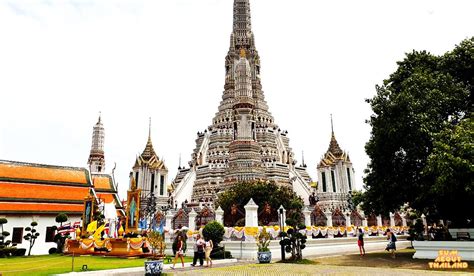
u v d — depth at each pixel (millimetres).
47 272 21828
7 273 21438
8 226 46500
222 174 93188
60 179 56281
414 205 29797
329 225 47469
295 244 28047
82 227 43656
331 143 93125
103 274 20250
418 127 26766
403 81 30969
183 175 113062
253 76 119000
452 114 29109
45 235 49344
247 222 32750
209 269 23016
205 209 56156
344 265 24703
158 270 19391
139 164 95812
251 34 126375
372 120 31234
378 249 42812
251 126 85938
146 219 58469
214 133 106750
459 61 30578
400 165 29875
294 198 60062
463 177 23047
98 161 96938
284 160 108188
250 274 20172
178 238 26312
